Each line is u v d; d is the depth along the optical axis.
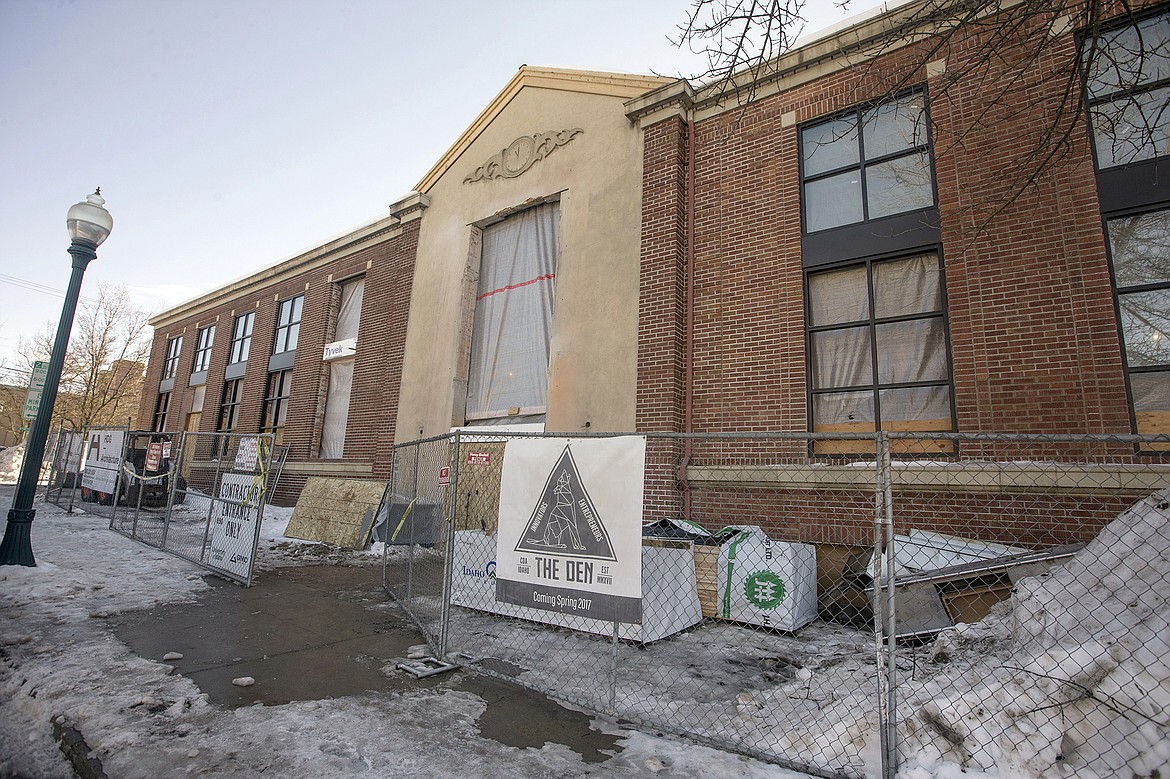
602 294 9.99
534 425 10.86
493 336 12.11
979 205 7.01
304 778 2.82
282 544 11.46
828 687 4.20
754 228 8.94
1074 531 6.11
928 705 3.24
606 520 3.84
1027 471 6.31
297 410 16.44
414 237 14.19
